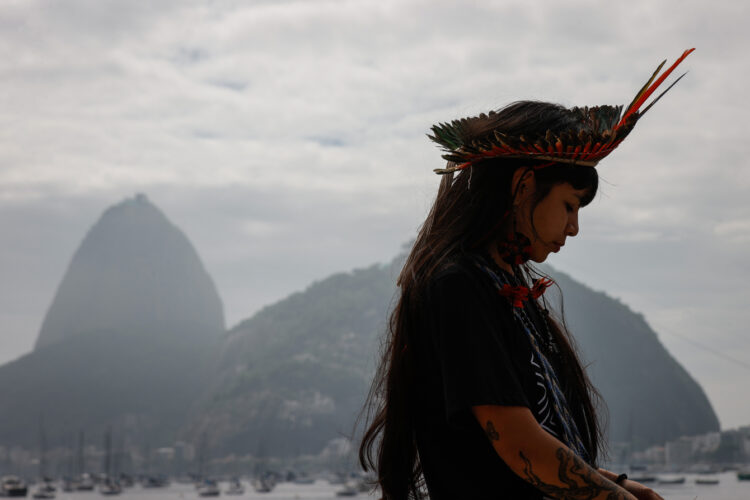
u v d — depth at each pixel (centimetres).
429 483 162
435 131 170
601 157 159
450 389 147
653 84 155
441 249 162
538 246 164
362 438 170
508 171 163
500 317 156
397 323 166
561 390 172
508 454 142
